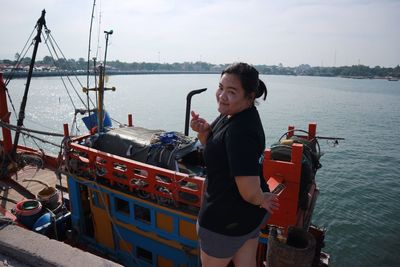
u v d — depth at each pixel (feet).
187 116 22.27
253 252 7.80
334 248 45.85
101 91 26.17
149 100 229.86
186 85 440.04
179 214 19.30
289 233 13.05
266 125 131.64
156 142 22.09
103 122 27.20
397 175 73.51
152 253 21.98
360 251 45.24
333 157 86.58
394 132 121.19
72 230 26.61
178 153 20.79
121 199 22.72
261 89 6.90
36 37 33.71
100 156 22.17
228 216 6.81
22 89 279.69
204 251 7.38
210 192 7.09
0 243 11.43
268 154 15.44
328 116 161.38
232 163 6.12
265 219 7.39
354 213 55.52
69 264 10.34
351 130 124.47
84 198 26.09
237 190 6.72
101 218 24.40
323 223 52.34
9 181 35.12
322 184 67.77
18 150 42.14
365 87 467.11
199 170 20.77
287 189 15.30
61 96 236.22
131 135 23.72
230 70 6.46
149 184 20.07
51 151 86.48
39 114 150.51
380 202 59.77
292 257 11.23
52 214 26.58
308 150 19.31
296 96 285.64
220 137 6.63
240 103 6.52
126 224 22.67
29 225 26.55
